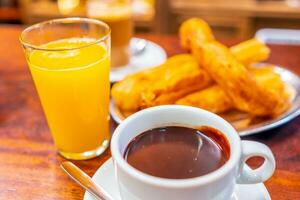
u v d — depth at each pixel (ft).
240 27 3.51
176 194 0.77
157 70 1.44
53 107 1.14
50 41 1.31
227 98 1.37
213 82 1.43
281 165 1.15
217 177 0.77
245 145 0.87
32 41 1.23
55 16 3.66
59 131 1.18
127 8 1.80
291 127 1.32
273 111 1.32
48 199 1.06
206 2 3.55
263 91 1.30
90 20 1.27
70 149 1.20
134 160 0.87
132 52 1.88
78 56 1.13
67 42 1.28
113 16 1.72
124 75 1.70
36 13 3.71
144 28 3.56
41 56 1.12
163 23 3.49
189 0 3.59
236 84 1.31
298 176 1.11
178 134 0.95
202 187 0.77
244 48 1.52
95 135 1.19
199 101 1.34
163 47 1.97
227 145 0.88
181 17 3.57
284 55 1.81
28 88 1.64
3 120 1.42
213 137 0.93
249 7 3.44
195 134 0.95
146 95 1.31
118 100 1.36
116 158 0.83
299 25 3.46
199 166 0.85
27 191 1.09
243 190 0.98
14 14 3.82
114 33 1.73
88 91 1.12
